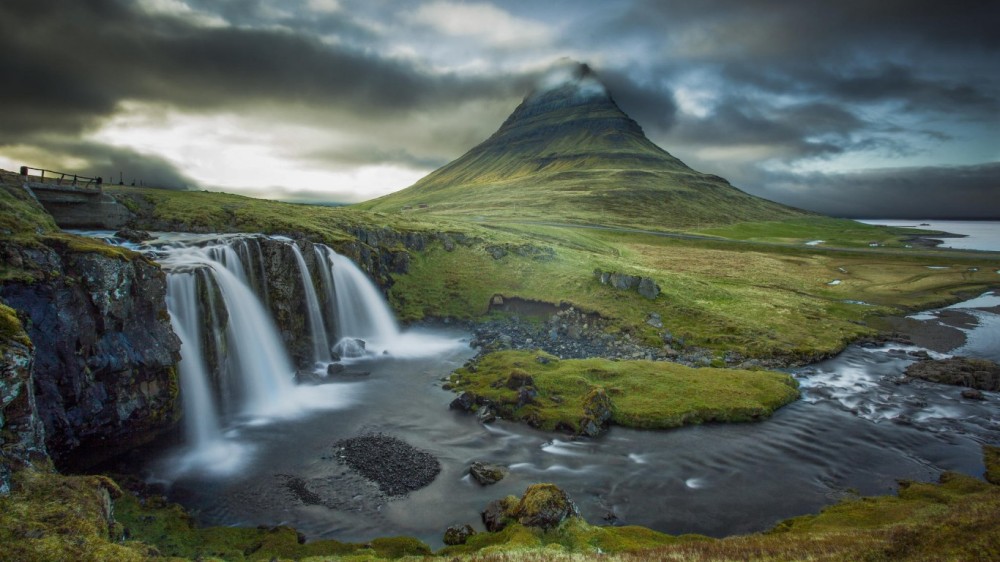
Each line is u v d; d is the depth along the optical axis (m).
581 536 29.97
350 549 29.70
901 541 24.09
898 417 52.47
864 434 48.72
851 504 36.25
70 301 38.50
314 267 73.81
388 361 69.62
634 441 46.34
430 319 89.38
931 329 93.31
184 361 49.59
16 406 25.61
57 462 37.16
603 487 38.66
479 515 34.59
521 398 51.53
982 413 54.09
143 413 42.44
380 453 43.06
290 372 63.34
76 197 72.19
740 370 63.34
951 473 40.75
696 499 37.31
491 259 108.12
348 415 51.41
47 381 36.16
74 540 21.38
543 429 47.97
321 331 72.00
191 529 31.70
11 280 35.72
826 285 134.12
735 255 174.75
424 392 57.91
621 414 50.16
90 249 41.09
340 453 43.09
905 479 40.53
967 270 158.00
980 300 121.75
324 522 33.59
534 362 63.25
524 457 43.06
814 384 62.88
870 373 67.69
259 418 50.66
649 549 27.02
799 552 24.94
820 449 45.56
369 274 88.69
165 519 32.25
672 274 116.69
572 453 43.94
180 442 45.03
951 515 27.03
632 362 64.31
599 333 80.19
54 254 39.66
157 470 39.91
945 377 64.06
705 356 71.19
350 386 59.97
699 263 153.12
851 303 113.31
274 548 29.33
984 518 24.55
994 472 41.16
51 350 36.69
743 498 37.56
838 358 74.38
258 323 62.19
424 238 111.69
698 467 42.03
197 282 53.19
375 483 38.47
